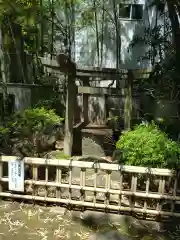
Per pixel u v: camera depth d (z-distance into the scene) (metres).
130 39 10.29
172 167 3.29
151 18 10.12
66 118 5.38
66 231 2.95
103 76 5.48
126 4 10.08
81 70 5.46
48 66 5.16
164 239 2.88
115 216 3.29
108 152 5.73
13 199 3.63
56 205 3.52
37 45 9.09
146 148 3.45
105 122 6.85
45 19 8.88
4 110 6.98
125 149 3.61
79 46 10.53
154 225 3.14
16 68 8.19
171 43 8.78
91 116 7.00
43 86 7.87
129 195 3.24
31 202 3.58
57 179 3.39
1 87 7.37
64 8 9.59
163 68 7.81
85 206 3.43
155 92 7.46
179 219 3.26
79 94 6.83
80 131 5.84
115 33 10.28
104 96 6.91
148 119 7.10
